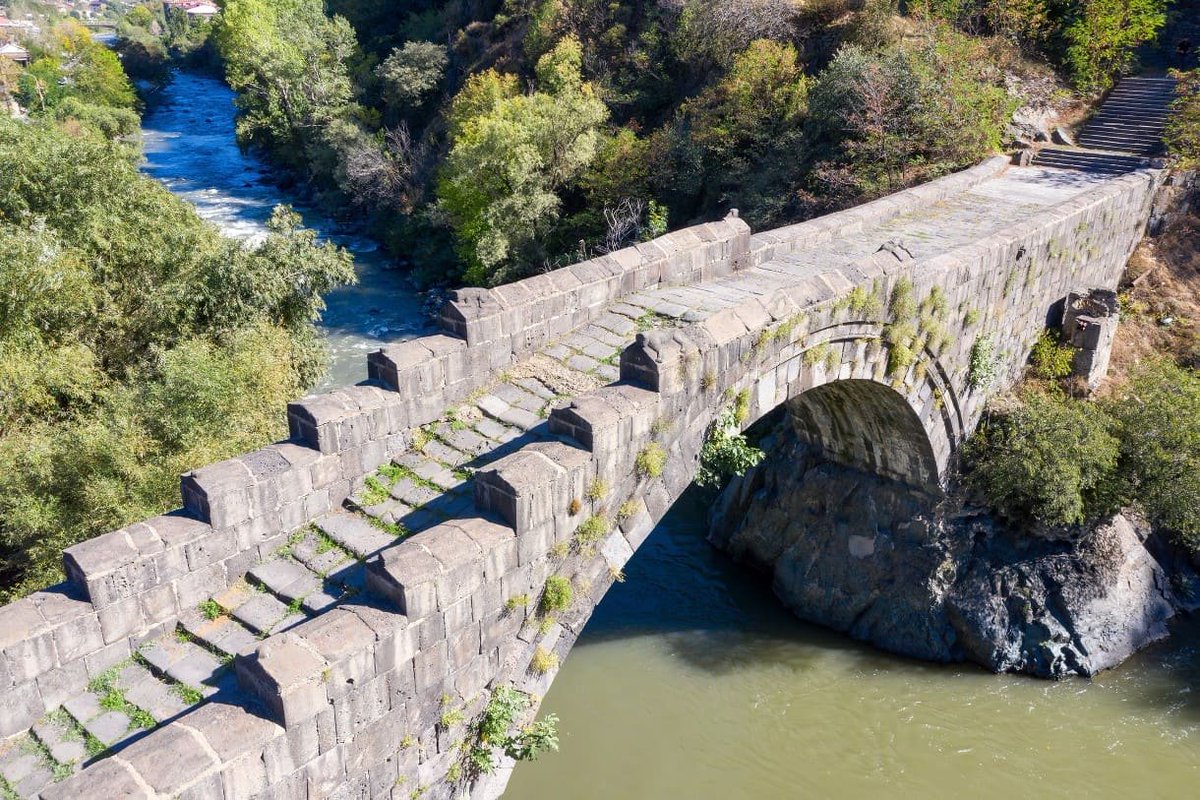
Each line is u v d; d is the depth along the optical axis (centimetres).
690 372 1345
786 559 2564
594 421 1192
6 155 2714
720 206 4300
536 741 1159
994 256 2198
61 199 2762
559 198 4709
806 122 4094
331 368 3894
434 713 1062
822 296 1625
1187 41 4059
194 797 819
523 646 1172
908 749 2002
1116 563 2288
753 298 1509
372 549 1212
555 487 1145
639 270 1714
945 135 3616
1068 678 2205
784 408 2731
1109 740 2016
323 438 1261
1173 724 2055
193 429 2027
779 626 2458
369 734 983
